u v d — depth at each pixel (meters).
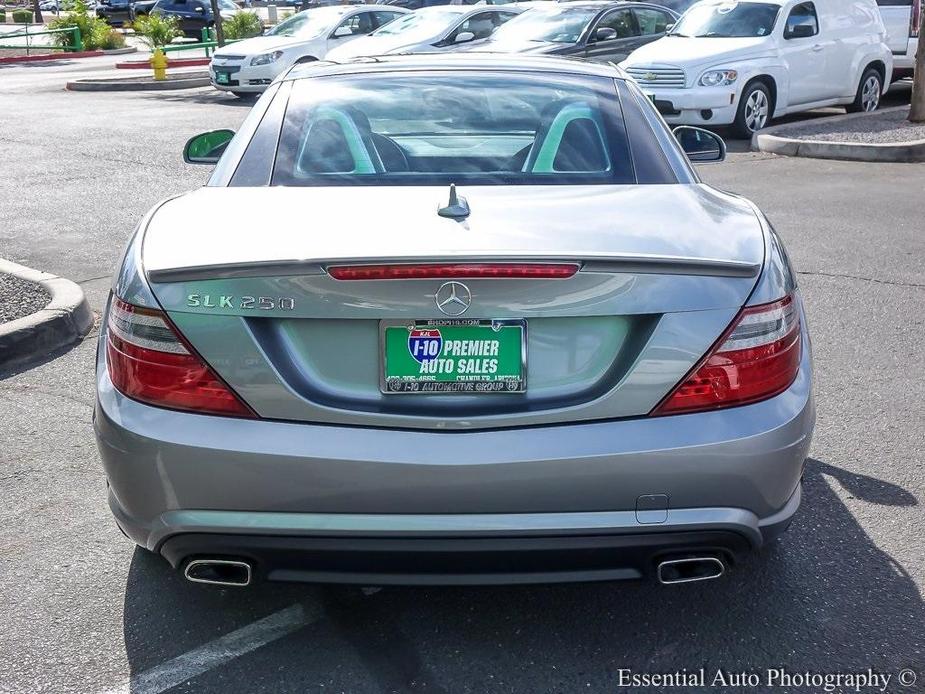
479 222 2.82
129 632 3.05
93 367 5.32
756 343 2.67
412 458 2.54
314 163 3.33
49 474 4.10
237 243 2.74
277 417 2.60
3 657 2.93
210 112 16.39
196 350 2.62
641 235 2.77
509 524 2.56
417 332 2.59
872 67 15.21
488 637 3.02
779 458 2.69
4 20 51.09
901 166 11.23
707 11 14.41
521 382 2.60
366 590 3.27
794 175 10.77
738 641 3.00
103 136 13.62
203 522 2.62
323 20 19.33
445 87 3.70
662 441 2.58
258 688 2.79
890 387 4.97
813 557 3.45
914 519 3.70
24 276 6.48
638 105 3.67
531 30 15.60
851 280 6.83
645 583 3.29
